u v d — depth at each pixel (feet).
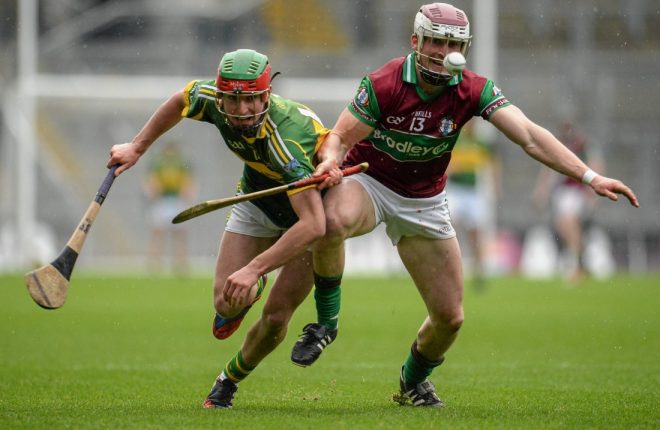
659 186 309.63
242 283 60.39
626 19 335.26
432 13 63.21
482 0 285.23
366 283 220.23
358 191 66.13
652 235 301.63
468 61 311.88
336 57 332.80
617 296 183.21
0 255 283.79
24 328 128.26
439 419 60.85
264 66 60.39
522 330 128.26
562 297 181.16
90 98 312.29
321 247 63.82
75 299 175.01
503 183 308.19
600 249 279.69
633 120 318.65
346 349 108.47
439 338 68.74
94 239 302.86
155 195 249.75
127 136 313.73
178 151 249.14
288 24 338.34
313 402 71.56
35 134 304.91
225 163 310.65
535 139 63.52
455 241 68.18
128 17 334.44
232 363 67.97
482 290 196.65
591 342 115.24
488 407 68.59
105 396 73.26
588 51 331.16
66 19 332.39
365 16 338.13
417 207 67.10
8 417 60.75
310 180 60.95
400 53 335.47
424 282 68.13
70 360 97.14
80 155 310.45
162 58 327.26
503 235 297.53
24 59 287.28
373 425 57.72
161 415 61.87
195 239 306.14
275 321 65.92
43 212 303.68
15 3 328.90
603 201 302.04
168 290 196.24
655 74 325.01
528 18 336.49
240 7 339.57
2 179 303.48
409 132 65.16
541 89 324.80
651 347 110.32
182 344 112.16
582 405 69.31
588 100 321.93
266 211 66.64
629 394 75.41
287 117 62.69
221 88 60.08
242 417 61.05
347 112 65.26
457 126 65.51
